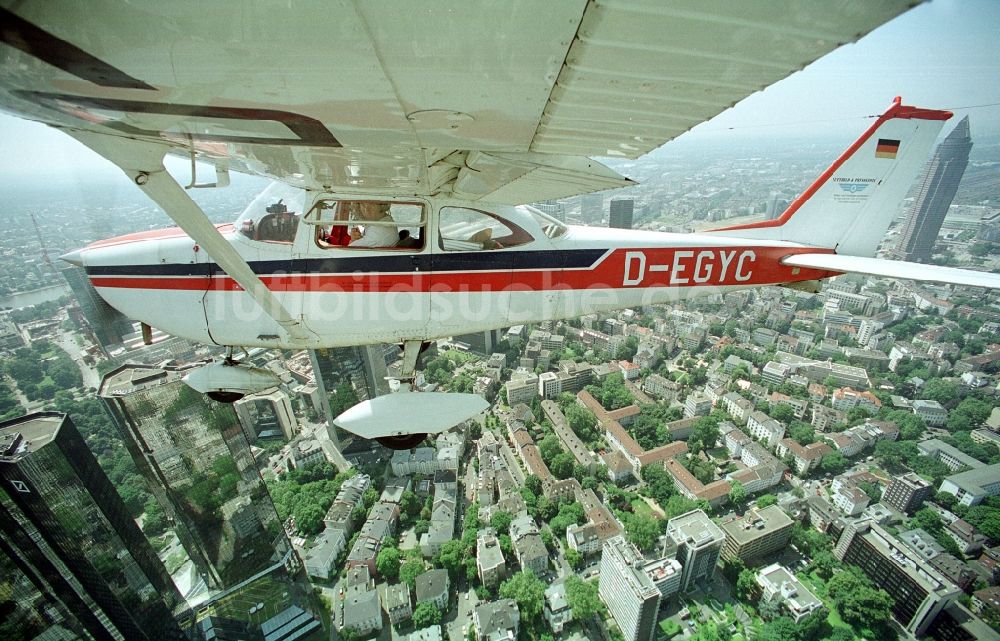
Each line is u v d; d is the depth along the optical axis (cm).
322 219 598
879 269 830
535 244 708
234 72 211
